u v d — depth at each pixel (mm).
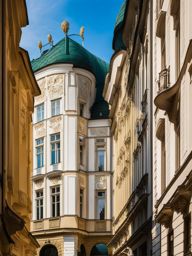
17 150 24062
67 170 52500
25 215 26078
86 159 54281
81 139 54219
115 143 50344
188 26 17609
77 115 53750
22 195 25734
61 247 51094
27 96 28359
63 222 51375
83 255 52531
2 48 16844
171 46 21469
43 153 54562
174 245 19266
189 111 17188
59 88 54406
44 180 53781
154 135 25766
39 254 52250
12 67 22172
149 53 27672
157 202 23078
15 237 23156
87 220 53125
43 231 52438
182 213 17719
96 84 58969
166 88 20750
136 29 32312
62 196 52062
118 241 43406
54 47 57031
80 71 54844
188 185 16094
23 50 24328
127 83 39375
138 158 32938
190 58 16906
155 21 26250
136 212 31688
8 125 19719
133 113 36406
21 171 26516
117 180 47000
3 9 16906
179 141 19828
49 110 54750
